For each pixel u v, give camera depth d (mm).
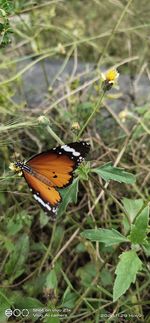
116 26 321
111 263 259
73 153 194
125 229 236
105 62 369
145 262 247
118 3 357
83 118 305
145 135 306
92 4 436
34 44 333
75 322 237
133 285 256
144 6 428
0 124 276
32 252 269
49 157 197
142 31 406
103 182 285
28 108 314
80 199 288
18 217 262
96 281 244
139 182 293
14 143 289
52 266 244
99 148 302
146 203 214
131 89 354
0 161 285
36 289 247
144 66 344
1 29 234
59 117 305
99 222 269
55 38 403
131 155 299
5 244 246
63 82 351
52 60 381
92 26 427
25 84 353
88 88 325
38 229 278
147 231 210
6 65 328
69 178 197
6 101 310
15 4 302
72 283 262
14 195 277
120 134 312
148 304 250
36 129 293
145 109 301
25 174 202
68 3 437
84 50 397
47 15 361
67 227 277
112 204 286
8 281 242
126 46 412
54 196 198
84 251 265
